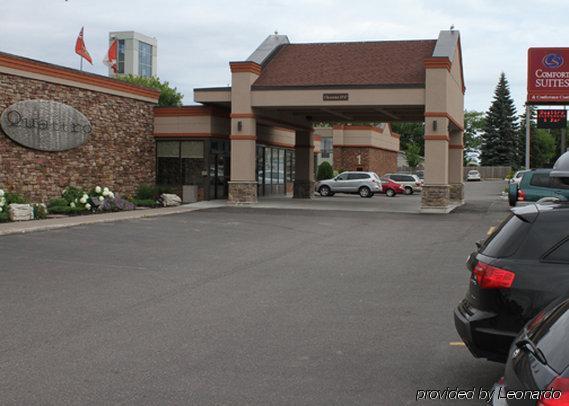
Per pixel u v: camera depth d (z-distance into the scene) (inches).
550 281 203.9
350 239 666.2
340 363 247.1
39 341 273.0
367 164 2278.5
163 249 569.3
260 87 1119.6
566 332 122.4
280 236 685.3
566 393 107.3
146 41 2992.1
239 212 989.8
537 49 1592.0
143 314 324.5
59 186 963.3
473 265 226.7
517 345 136.4
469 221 881.5
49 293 373.4
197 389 215.9
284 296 374.0
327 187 1668.3
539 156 3592.5
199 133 1191.6
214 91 1165.1
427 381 228.1
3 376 227.5
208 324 305.6
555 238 209.8
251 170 1131.3
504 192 1669.5
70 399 205.5
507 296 208.2
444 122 1032.8
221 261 506.6
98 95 1043.9
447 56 1053.8
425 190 1037.2
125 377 227.6
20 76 879.1
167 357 252.1
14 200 823.1
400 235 707.4
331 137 2284.7
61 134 950.4
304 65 1191.6
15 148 881.5
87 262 489.1
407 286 407.2
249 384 221.6
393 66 1138.7
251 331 293.4
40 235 647.8
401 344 274.5
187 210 1002.1
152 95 1194.6
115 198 970.1
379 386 222.1
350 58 1195.9
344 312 333.4
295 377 229.8
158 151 1226.6
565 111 1593.3
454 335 289.6
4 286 392.2
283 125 1338.6
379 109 1187.9
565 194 606.5
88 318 314.5
